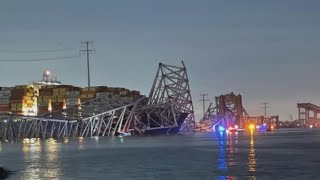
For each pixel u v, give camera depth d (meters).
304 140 183.50
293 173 61.38
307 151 108.56
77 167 75.69
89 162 86.56
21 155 111.31
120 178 59.59
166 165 77.56
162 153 112.25
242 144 153.38
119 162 85.88
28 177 61.19
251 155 97.12
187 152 114.38
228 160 84.94
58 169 72.56
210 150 120.75
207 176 59.81
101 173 65.88
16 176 62.53
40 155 110.38
